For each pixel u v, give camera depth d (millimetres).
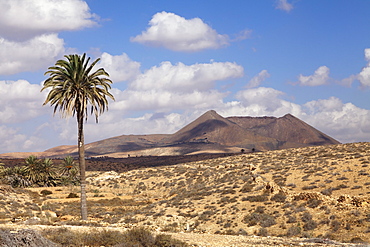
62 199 72250
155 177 93875
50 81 37188
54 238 18844
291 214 36031
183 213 44156
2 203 49906
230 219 38594
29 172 96000
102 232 20547
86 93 37562
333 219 32781
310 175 51719
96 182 99562
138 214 49312
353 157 58594
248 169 67562
